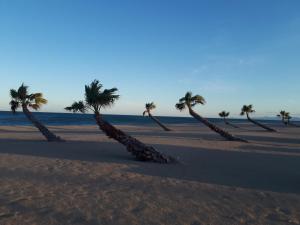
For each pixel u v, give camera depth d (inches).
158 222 276.5
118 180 442.6
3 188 369.1
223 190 406.9
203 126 3068.4
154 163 631.2
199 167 602.2
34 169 493.4
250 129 2642.7
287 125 3863.2
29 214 284.5
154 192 381.4
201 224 274.5
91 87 756.0
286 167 639.8
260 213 311.7
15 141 1006.4
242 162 689.0
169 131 1996.8
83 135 1418.6
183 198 358.6
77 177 449.7
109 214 292.8
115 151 813.2
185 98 1473.9
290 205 345.7
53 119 4475.9
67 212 293.7
